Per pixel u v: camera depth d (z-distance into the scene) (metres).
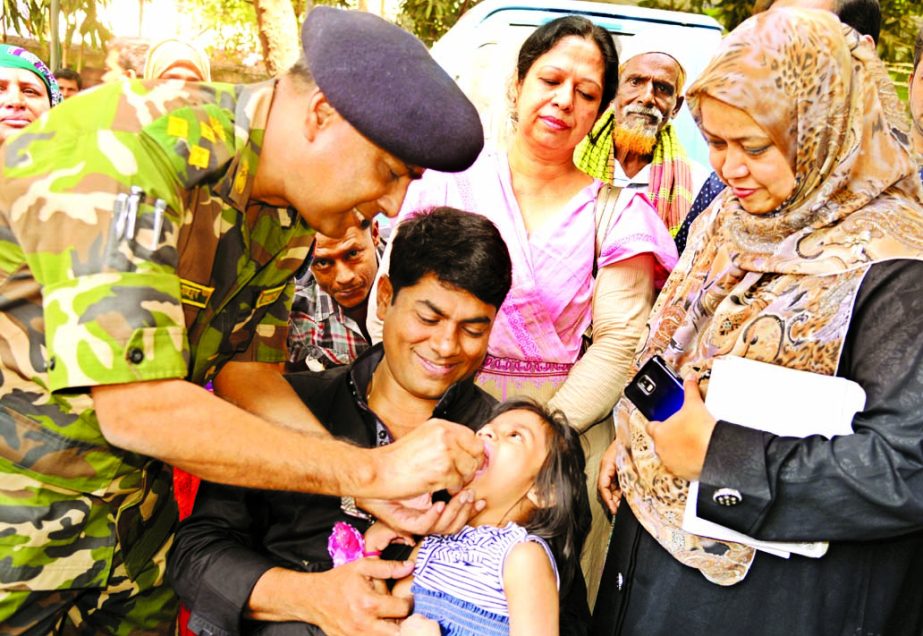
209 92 1.42
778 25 1.47
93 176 1.26
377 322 2.37
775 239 1.58
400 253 1.65
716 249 1.73
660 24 3.58
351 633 1.49
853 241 1.44
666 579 1.67
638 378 1.69
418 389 1.72
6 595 1.49
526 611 1.49
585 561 2.37
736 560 1.56
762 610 1.56
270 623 1.60
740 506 1.42
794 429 1.43
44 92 3.43
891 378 1.35
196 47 3.70
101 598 1.71
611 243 2.28
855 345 1.42
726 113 1.52
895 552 1.51
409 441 1.46
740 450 1.43
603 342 2.27
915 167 1.54
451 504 1.57
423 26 8.42
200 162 1.35
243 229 1.50
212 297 1.53
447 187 2.36
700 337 1.70
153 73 3.63
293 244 1.68
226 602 1.56
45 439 1.44
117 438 1.29
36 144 1.32
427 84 1.35
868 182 1.48
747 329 1.54
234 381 1.79
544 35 2.26
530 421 1.70
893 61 6.73
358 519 1.66
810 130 1.47
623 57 3.51
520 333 2.28
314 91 1.36
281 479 1.35
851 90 1.47
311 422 1.74
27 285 1.34
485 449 1.66
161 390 1.27
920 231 1.43
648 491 1.70
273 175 1.45
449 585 1.55
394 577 1.54
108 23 6.36
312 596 1.51
